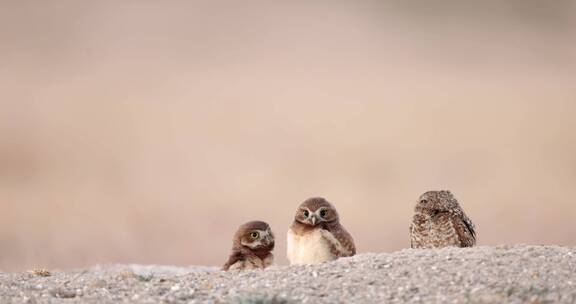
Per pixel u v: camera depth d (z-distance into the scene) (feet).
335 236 48.19
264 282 41.47
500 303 36.50
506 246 44.80
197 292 40.78
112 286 43.09
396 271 41.29
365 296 38.37
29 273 50.16
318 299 38.27
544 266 40.75
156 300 39.70
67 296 42.06
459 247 46.96
